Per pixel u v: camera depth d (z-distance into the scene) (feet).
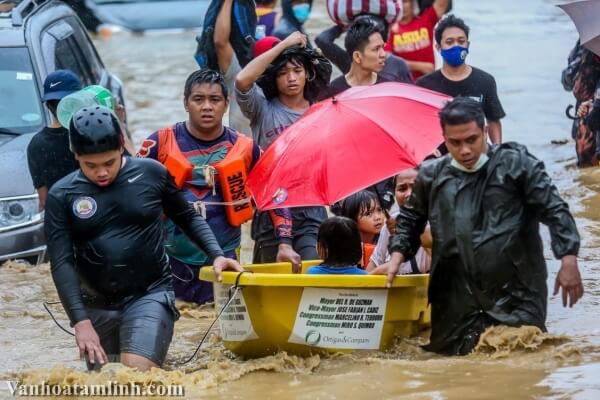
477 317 49.21
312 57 64.44
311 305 48.80
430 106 56.80
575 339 50.49
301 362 49.16
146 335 48.44
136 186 49.26
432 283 49.85
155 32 186.09
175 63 156.87
